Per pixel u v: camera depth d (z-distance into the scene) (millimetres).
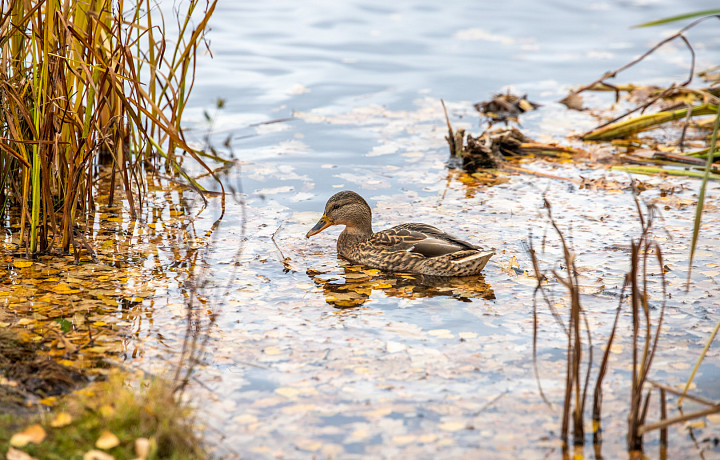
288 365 9219
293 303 11016
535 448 7707
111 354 9320
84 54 12539
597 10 31250
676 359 9461
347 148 18484
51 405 8133
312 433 7867
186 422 7895
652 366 9312
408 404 8430
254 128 19406
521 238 13570
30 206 13781
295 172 16938
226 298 11094
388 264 12523
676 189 16188
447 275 12164
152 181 16438
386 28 28281
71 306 10617
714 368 9258
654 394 8719
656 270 12141
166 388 8250
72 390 8469
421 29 28281
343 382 8859
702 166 17578
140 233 13625
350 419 8125
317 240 13797
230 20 28312
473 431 7969
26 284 11305
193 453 7453
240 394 8555
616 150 18781
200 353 9445
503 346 9773
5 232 13289
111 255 12586
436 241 12398
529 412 8328
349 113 20641
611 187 16391
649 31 28797
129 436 7508
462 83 23297
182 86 15648
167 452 7453
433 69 24281
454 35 27766
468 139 17938
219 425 7953
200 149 18094
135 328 10055
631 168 17250
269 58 24422
